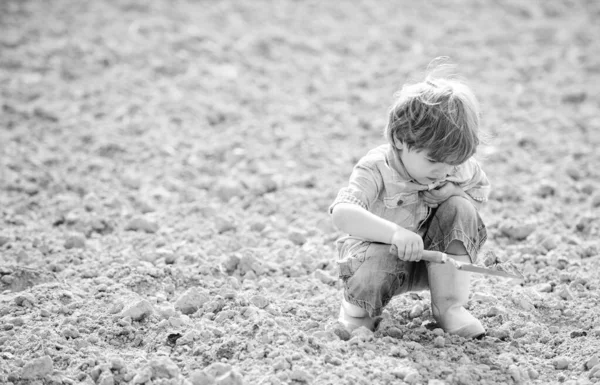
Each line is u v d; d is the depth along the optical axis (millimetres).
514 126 7555
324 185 6512
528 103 8078
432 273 4184
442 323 4258
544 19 10453
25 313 4543
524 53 9359
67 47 9102
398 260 4105
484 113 7809
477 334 4215
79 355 4109
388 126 4047
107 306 4598
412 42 9672
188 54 9125
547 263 5156
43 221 5887
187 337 4195
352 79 8695
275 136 7387
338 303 4629
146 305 4426
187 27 9859
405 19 10406
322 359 3963
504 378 3920
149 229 5730
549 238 5379
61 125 7477
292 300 4680
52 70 8641
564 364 4055
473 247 4156
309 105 8070
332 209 4047
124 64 8852
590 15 10562
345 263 4141
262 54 9273
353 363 3934
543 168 6727
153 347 4215
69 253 5344
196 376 3820
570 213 5953
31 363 3928
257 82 8562
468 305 4598
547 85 8523
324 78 8742
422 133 3881
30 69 8648
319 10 10656
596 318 4453
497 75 8727
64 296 4668
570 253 5242
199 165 6812
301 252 5281
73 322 4410
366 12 10641
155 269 4953
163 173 6680
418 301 4664
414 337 4234
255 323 4188
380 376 3846
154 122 7566
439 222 4168
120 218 5918
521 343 4266
